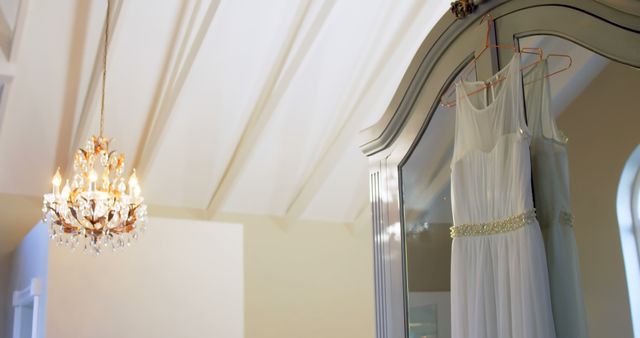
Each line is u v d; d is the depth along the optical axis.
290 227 9.34
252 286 8.95
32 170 7.71
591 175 1.96
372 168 2.91
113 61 6.81
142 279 6.24
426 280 2.54
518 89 2.15
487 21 2.37
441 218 2.51
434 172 2.58
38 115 7.19
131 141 7.68
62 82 6.97
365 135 2.93
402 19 7.14
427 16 7.00
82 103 7.16
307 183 8.72
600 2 1.93
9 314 7.63
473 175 2.30
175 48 6.86
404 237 2.67
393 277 2.70
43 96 7.04
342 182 9.06
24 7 6.07
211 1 6.31
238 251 6.81
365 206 9.55
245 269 8.94
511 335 2.09
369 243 9.90
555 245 2.05
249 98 7.59
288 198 9.04
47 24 6.48
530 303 2.00
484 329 2.19
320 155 8.52
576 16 2.02
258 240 9.07
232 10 6.65
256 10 6.73
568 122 2.03
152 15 6.55
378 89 7.65
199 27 6.64
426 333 2.51
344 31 7.13
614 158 1.90
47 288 5.85
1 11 6.48
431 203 2.57
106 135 7.47
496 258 2.18
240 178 8.50
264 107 7.48
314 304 9.34
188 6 6.54
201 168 8.22
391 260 2.72
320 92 7.74
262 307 8.98
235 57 7.11
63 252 5.98
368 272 9.80
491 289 2.20
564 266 2.02
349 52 7.37
